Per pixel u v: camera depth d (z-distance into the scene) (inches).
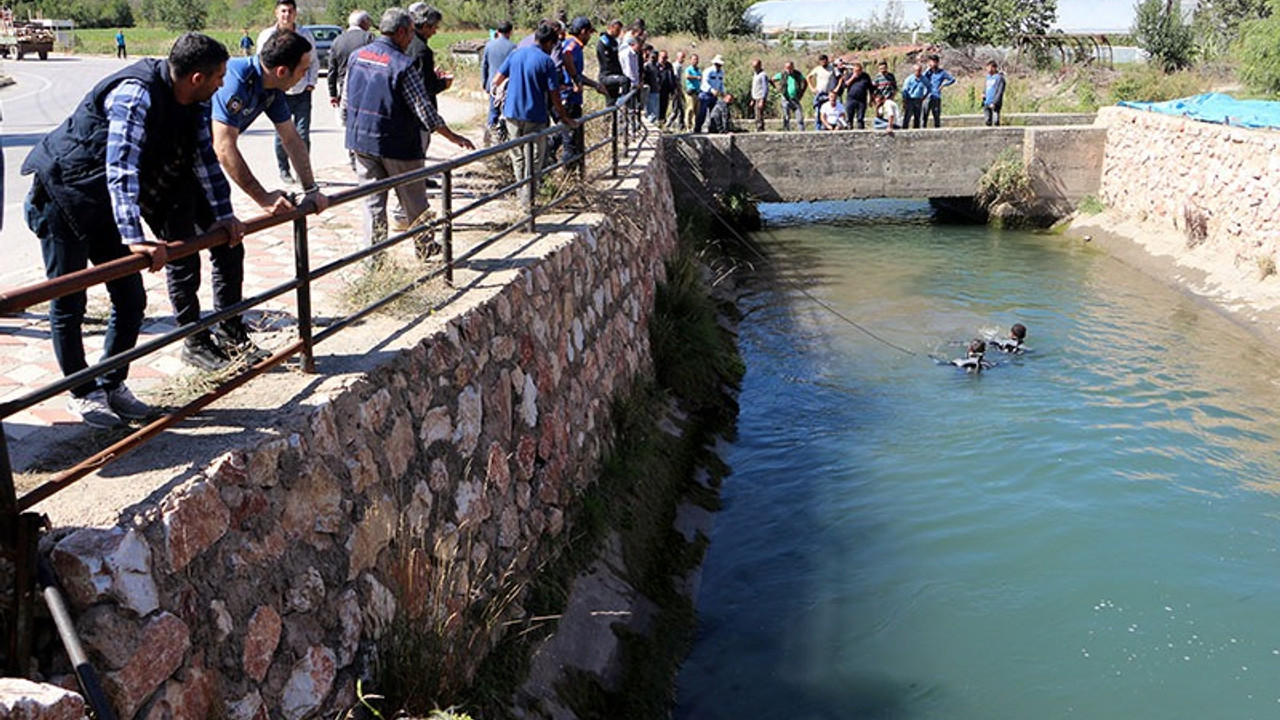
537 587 265.1
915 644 305.9
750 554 358.3
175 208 183.5
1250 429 458.0
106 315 253.9
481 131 637.3
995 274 734.5
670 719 269.3
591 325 354.9
